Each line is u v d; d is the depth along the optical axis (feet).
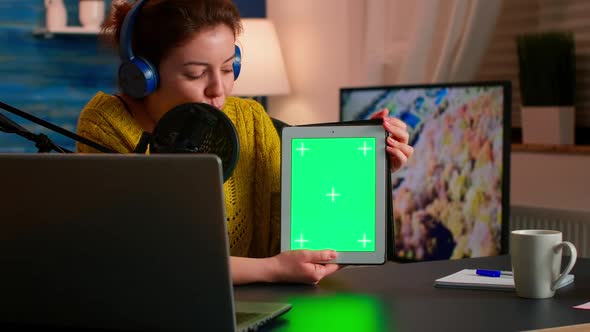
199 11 4.87
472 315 3.97
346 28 12.33
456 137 8.37
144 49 4.98
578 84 10.43
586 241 9.07
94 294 3.64
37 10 12.75
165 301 3.55
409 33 10.82
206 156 3.30
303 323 3.85
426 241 8.69
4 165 3.51
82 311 3.70
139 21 5.01
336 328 3.75
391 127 4.79
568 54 10.00
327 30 12.77
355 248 4.73
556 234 4.32
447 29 10.18
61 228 3.55
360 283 4.77
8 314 3.85
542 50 10.09
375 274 5.03
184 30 4.83
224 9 4.96
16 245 3.65
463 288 4.60
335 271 5.05
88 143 4.37
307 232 4.77
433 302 4.26
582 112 10.41
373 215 4.73
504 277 4.76
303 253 4.68
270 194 5.59
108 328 3.70
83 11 12.68
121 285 3.58
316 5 12.97
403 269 5.17
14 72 12.73
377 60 11.07
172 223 3.41
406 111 8.90
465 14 9.99
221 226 3.37
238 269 4.67
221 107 5.09
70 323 3.76
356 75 11.59
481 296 4.40
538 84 10.19
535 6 10.96
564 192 9.87
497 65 11.40
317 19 12.98
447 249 8.46
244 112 5.68
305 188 4.77
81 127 5.22
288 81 13.62
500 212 7.93
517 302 4.25
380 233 4.72
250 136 5.61
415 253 8.82
